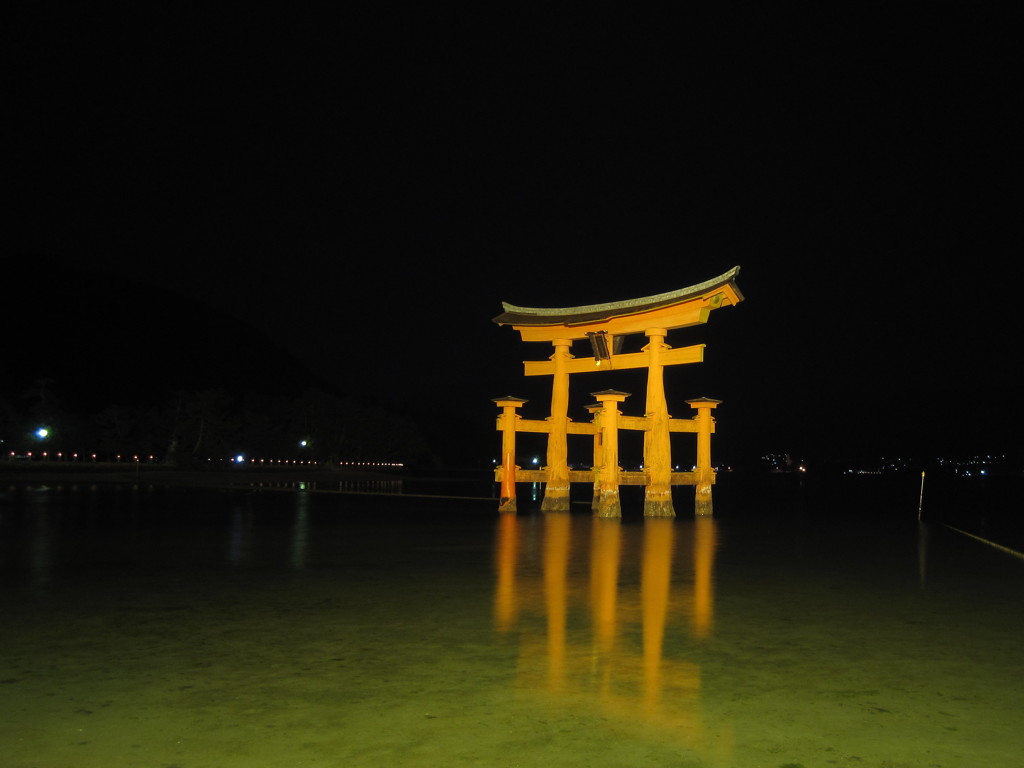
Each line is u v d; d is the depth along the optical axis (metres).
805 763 5.57
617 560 16.98
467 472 122.69
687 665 8.22
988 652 8.88
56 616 10.64
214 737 6.04
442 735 6.10
